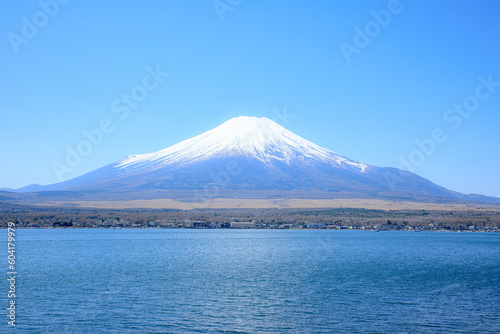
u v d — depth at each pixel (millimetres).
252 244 164625
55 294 66688
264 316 55531
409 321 53500
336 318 54719
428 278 83250
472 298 65438
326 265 102375
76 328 50500
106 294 66875
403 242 181375
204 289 71125
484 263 108375
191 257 118875
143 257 118375
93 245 157125
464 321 53531
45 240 181500
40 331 49375
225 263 105312
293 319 54250
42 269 93188
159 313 56531
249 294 67625
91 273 87375
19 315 55188
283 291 69938
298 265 102000
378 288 72750
